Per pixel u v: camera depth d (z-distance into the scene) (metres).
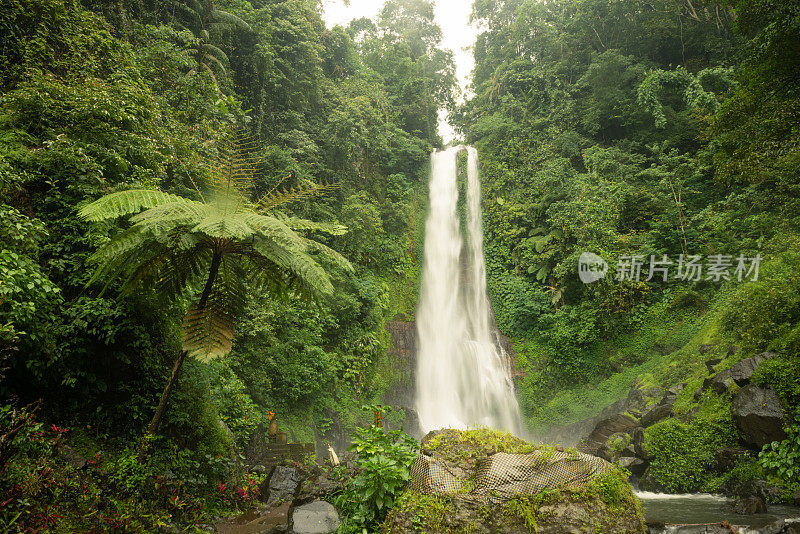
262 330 11.85
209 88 11.88
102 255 4.12
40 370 4.81
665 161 19.94
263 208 5.09
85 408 5.43
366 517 3.74
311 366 14.08
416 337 20.11
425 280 22.52
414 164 25.94
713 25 23.47
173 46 11.93
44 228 5.04
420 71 30.30
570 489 3.39
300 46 19.19
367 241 19.89
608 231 18.41
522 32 28.58
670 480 9.27
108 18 11.16
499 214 23.47
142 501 4.62
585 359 18.41
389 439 4.21
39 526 3.38
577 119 24.61
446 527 3.26
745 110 11.11
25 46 7.38
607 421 13.20
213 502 6.26
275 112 18.14
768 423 8.24
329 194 18.77
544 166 23.06
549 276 21.14
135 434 5.71
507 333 21.03
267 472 8.52
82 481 4.21
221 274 4.99
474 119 32.47
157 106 8.97
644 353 17.16
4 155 5.43
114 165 6.78
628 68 23.14
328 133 19.53
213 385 8.20
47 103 6.39
